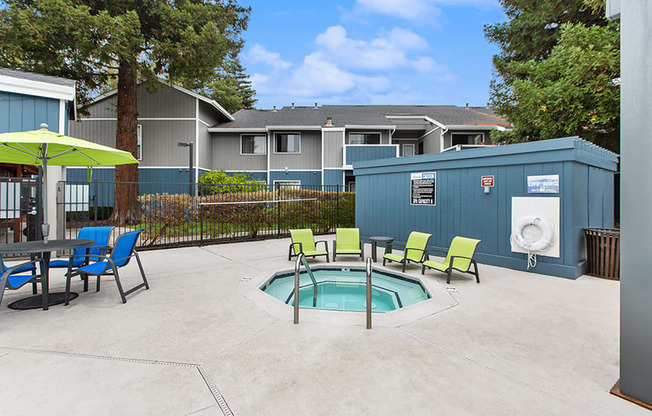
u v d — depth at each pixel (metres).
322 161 18.22
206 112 18.03
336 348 2.91
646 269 2.12
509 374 2.49
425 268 6.38
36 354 2.78
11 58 11.16
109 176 15.97
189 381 2.38
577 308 4.03
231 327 3.38
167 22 11.88
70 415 1.99
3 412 2.00
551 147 5.61
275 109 24.28
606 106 8.77
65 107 7.68
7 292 4.64
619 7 2.36
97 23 10.07
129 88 13.07
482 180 6.70
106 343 3.01
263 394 2.22
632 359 2.17
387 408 2.07
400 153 23.17
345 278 6.24
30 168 13.46
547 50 13.26
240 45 15.37
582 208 5.85
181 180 16.61
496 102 13.14
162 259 7.21
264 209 11.28
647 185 2.14
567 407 2.10
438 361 2.69
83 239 4.97
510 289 4.86
